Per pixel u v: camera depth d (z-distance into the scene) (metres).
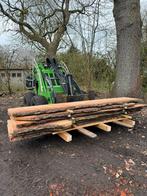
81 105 3.75
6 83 12.52
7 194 2.43
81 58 13.02
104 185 2.54
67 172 2.81
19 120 3.26
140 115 5.41
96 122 3.97
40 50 13.72
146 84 10.44
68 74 5.30
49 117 3.41
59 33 11.16
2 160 3.18
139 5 5.89
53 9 11.64
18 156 3.29
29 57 14.08
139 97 6.19
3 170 2.91
